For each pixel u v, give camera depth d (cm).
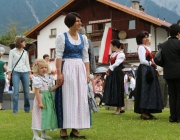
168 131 631
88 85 569
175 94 773
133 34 3791
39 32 4338
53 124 548
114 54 959
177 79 757
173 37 788
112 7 3775
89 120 557
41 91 551
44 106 547
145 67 827
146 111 817
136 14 3541
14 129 670
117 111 968
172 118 771
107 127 686
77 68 558
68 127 541
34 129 546
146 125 715
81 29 767
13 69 989
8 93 1280
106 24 3962
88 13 4069
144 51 828
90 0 3991
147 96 816
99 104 1582
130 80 2005
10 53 994
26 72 1005
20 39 994
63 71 555
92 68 796
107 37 3416
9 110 1139
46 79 558
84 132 621
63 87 552
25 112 1023
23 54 1002
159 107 817
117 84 941
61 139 552
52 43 4244
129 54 3703
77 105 549
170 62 766
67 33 569
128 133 609
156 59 781
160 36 3634
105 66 3397
